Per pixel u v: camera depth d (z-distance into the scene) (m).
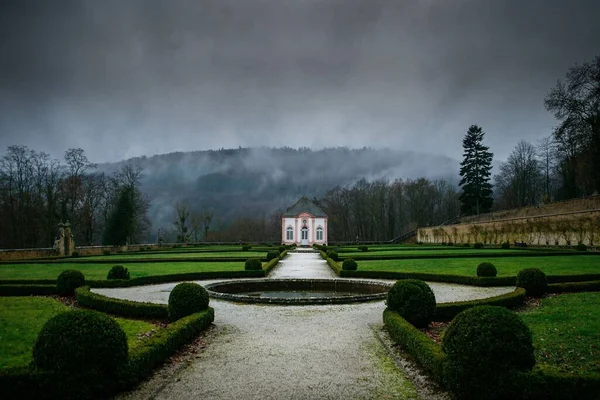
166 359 7.98
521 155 69.25
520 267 21.73
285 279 18.45
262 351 8.59
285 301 13.82
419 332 8.31
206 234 83.06
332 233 92.38
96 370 6.09
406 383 6.78
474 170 69.00
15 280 17.09
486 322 5.94
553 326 9.41
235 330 10.41
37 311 12.07
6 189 47.00
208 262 29.53
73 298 14.85
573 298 13.15
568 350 7.63
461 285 17.69
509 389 5.57
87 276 20.38
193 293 10.76
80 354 5.98
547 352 7.57
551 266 21.36
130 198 54.31
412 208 87.75
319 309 13.00
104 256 37.69
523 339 5.80
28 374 5.82
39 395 5.84
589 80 38.50
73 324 6.18
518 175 69.06
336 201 93.69
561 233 37.69
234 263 28.45
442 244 59.34
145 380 6.96
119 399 6.20
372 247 52.22
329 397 6.25
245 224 97.75
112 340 6.34
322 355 8.30
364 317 11.78
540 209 46.09
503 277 17.38
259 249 50.53
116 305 12.09
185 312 10.63
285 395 6.32
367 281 17.67
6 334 9.21
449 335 6.38
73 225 50.75
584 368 6.66
